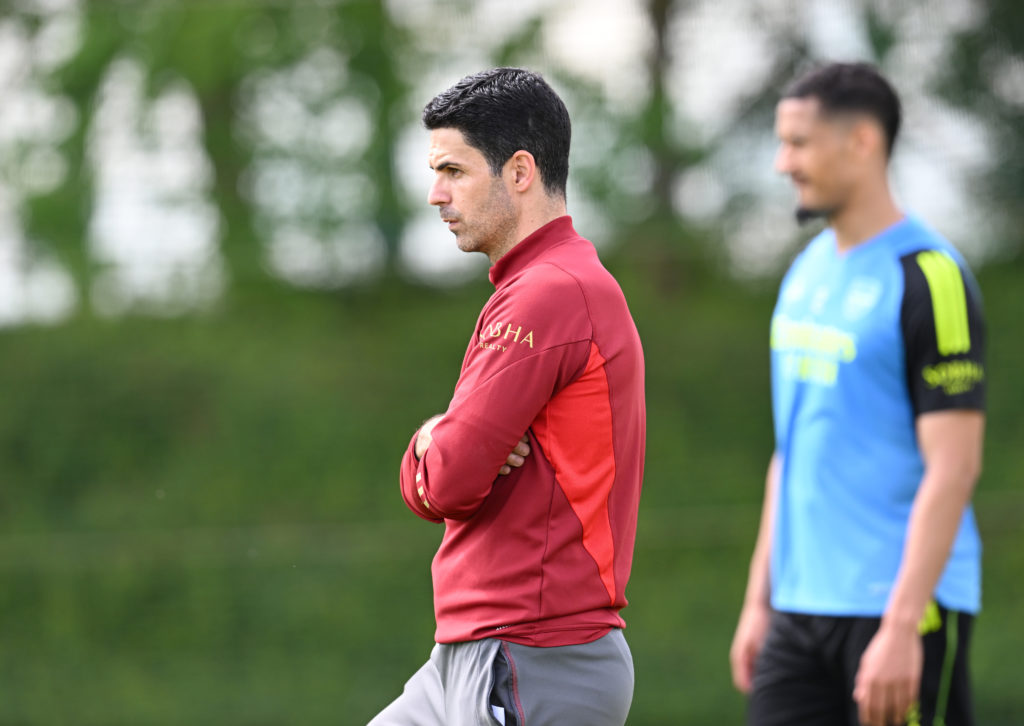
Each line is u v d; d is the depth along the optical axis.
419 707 8.89
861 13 43.97
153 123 42.47
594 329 8.45
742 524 37.31
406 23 45.12
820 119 12.09
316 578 35.97
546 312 8.34
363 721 31.77
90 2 44.59
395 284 44.22
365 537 37.00
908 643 11.12
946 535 11.16
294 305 43.66
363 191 43.50
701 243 43.66
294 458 39.66
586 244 8.95
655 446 40.16
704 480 39.00
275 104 44.50
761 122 44.34
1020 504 36.38
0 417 40.16
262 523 37.78
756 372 41.94
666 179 44.12
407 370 41.75
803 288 12.61
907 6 44.12
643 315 43.69
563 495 8.38
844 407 11.94
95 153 42.81
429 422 8.67
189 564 36.41
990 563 35.06
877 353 11.71
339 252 43.56
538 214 8.90
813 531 12.17
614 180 43.75
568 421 8.39
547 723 8.28
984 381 11.47
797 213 12.59
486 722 8.16
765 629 13.39
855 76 12.14
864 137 12.05
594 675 8.41
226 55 43.38
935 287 11.47
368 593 35.41
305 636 34.38
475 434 8.16
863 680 11.27
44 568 36.50
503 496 8.41
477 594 8.42
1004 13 43.53
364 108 44.59
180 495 38.72
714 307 44.03
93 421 40.38
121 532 37.47
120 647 34.59
